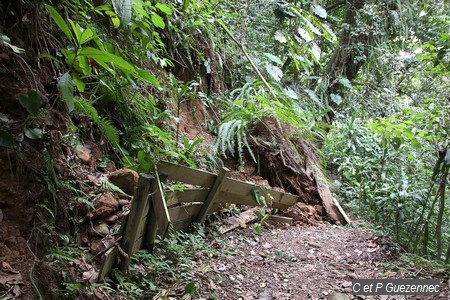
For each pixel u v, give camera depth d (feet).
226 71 19.70
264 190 13.58
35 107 7.01
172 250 8.92
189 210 10.74
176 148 12.86
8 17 8.09
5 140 6.63
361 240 13.24
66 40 9.84
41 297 6.17
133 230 7.58
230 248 10.96
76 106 9.27
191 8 16.53
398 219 14.15
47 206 7.57
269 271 9.95
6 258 6.43
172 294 7.55
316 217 16.39
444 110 12.39
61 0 9.64
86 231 8.18
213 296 7.89
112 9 11.21
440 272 10.58
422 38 24.35
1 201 6.82
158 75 14.42
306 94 23.18
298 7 18.07
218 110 17.88
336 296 8.79
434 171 12.30
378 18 22.57
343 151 21.26
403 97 25.17
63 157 8.62
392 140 13.87
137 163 10.86
